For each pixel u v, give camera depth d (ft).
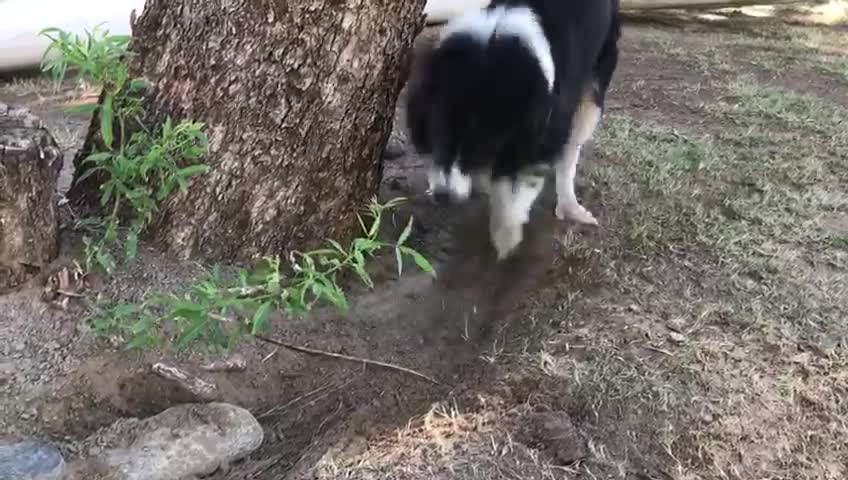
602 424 4.77
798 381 5.11
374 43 5.44
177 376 4.88
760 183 7.52
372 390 5.17
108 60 5.11
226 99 5.40
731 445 4.70
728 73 10.88
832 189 7.50
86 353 4.91
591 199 7.23
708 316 5.72
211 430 4.58
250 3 5.22
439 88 5.55
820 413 4.91
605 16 6.47
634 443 4.68
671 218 6.91
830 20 14.21
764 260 6.37
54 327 5.02
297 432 4.88
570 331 5.57
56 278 5.17
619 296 5.96
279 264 5.50
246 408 5.01
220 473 4.54
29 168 4.91
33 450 4.22
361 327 5.68
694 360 5.26
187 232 5.57
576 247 6.44
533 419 4.73
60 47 5.11
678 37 12.74
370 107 5.63
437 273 6.24
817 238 6.69
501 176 5.84
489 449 4.54
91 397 4.76
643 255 6.42
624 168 7.75
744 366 5.22
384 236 6.46
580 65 6.15
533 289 6.11
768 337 5.50
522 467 4.44
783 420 4.85
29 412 4.59
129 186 5.40
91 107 5.15
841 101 9.88
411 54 5.75
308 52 5.30
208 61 5.36
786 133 8.75
